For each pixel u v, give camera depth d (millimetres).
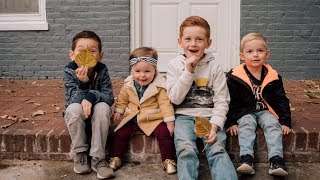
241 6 5660
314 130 2910
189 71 2600
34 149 2939
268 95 2904
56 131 2977
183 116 2789
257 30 5707
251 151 2668
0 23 5766
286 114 2875
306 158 2902
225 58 6043
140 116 2816
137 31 5824
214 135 2518
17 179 2666
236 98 2904
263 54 2859
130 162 2916
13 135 2936
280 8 5629
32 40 5797
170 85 2752
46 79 5836
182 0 6008
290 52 5719
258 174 2707
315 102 3922
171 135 2779
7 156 2971
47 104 3887
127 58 5805
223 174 2428
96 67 2846
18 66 5871
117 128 2838
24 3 5754
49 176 2705
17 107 3754
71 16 5719
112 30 5746
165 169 2764
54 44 5793
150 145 2881
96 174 2725
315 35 5672
